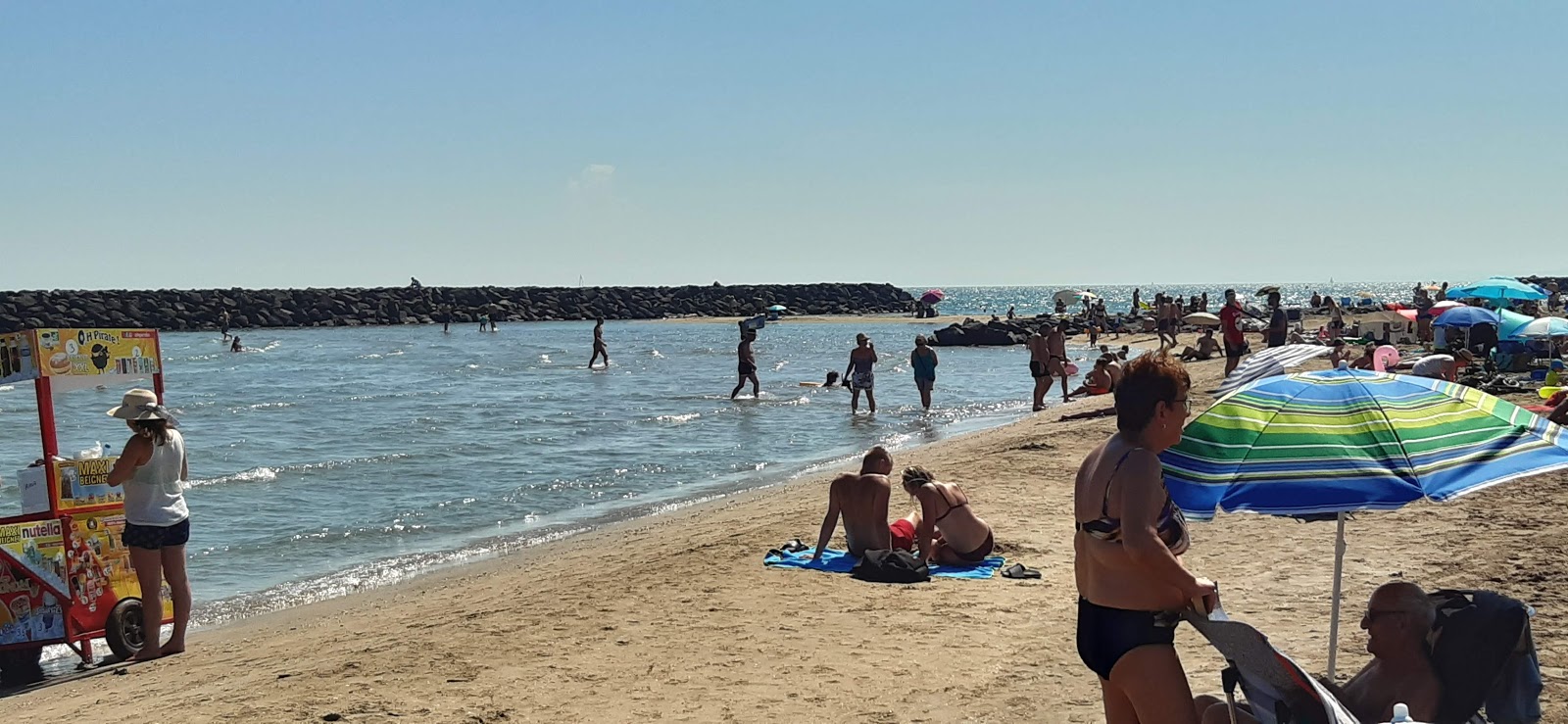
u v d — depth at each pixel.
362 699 6.38
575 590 9.05
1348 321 47.75
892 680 6.45
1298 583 7.79
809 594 8.49
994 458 15.15
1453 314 22.45
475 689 6.51
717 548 10.39
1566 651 5.88
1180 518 3.71
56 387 8.82
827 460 19.16
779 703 6.13
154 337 9.13
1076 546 3.85
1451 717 4.20
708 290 123.75
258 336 83.88
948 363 45.16
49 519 8.29
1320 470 3.81
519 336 79.12
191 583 11.58
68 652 8.98
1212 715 4.00
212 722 6.17
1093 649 3.77
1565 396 12.85
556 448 21.16
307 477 17.97
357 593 10.89
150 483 8.45
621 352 56.97
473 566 11.83
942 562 9.35
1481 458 3.75
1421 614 4.29
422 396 32.88
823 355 53.34
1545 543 8.02
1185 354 32.12
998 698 6.08
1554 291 50.38
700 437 22.47
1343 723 3.45
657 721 5.91
